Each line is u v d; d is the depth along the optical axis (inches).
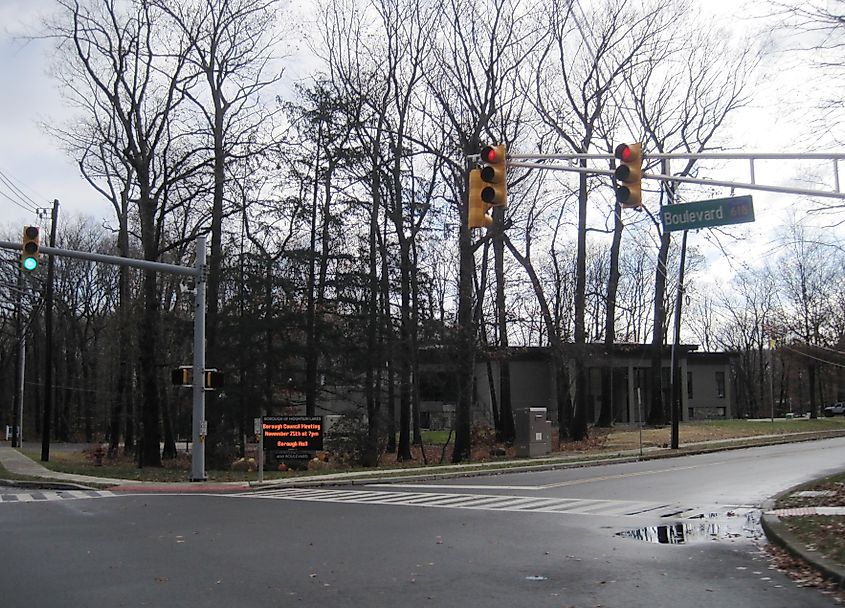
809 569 391.2
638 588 356.5
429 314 1562.5
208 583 372.2
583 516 614.2
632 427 2075.5
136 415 2000.5
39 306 2367.1
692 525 559.8
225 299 1549.0
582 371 1713.8
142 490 928.3
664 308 2566.4
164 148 1392.7
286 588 360.2
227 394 1459.2
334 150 1512.1
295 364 1563.7
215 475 1106.7
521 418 1428.4
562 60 2146.9
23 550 471.2
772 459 1215.6
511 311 2144.4
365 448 1392.7
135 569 408.5
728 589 354.0
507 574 390.3
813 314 2429.9
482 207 575.2
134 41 1336.1
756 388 3782.0
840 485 751.7
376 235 1556.3
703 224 599.2
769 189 590.2
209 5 1379.2
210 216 1567.4
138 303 1579.7
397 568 407.8
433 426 2404.0
